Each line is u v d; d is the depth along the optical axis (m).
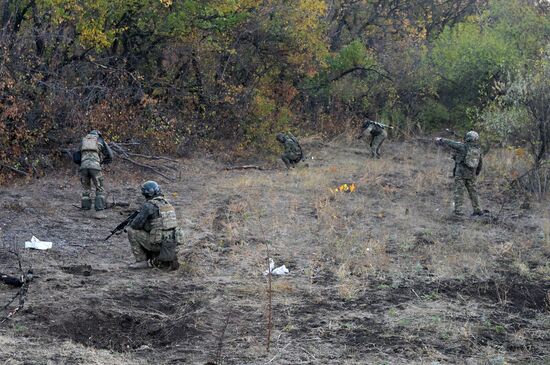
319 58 23.47
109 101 17.56
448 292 9.05
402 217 13.30
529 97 16.64
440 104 27.08
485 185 16.61
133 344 7.20
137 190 14.95
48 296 8.02
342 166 19.38
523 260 10.66
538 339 7.52
